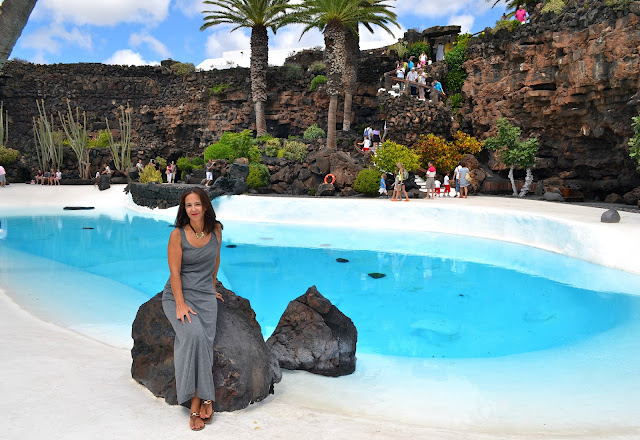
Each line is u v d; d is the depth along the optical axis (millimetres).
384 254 12055
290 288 9133
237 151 23469
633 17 15180
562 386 4258
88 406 3021
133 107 35969
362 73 30531
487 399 3865
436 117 23031
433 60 30344
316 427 2885
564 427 3268
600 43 16281
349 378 4352
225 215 18938
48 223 18141
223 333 3322
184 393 2887
